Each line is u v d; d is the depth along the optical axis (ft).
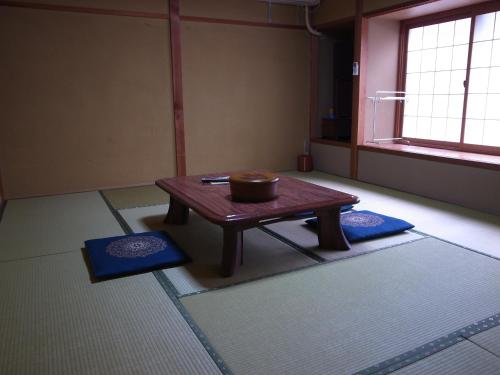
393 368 5.50
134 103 16.70
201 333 6.37
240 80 18.60
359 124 17.70
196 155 18.29
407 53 17.72
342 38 20.74
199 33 17.37
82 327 6.56
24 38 14.64
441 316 6.75
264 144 19.75
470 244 10.00
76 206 14.01
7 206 14.10
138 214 12.95
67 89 15.53
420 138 17.34
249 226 8.45
